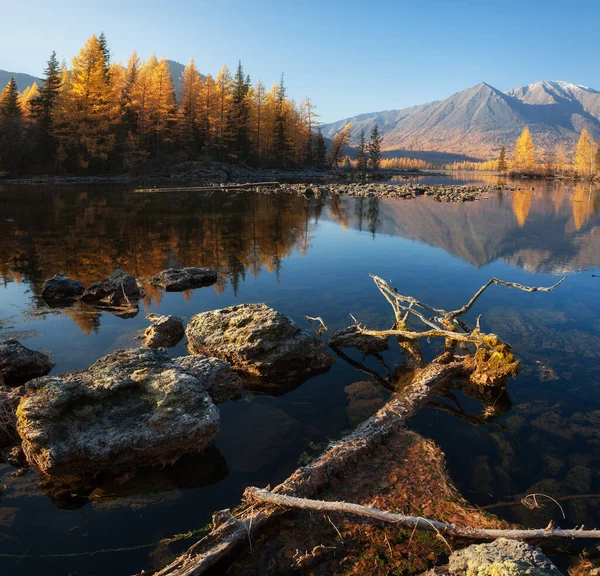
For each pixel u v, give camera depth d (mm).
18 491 4246
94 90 59312
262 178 74688
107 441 4469
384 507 3879
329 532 3625
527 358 7273
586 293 10938
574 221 24875
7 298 10766
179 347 7781
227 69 85438
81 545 3611
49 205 29672
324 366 7180
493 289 11336
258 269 13664
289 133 95812
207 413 4871
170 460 4695
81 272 13297
